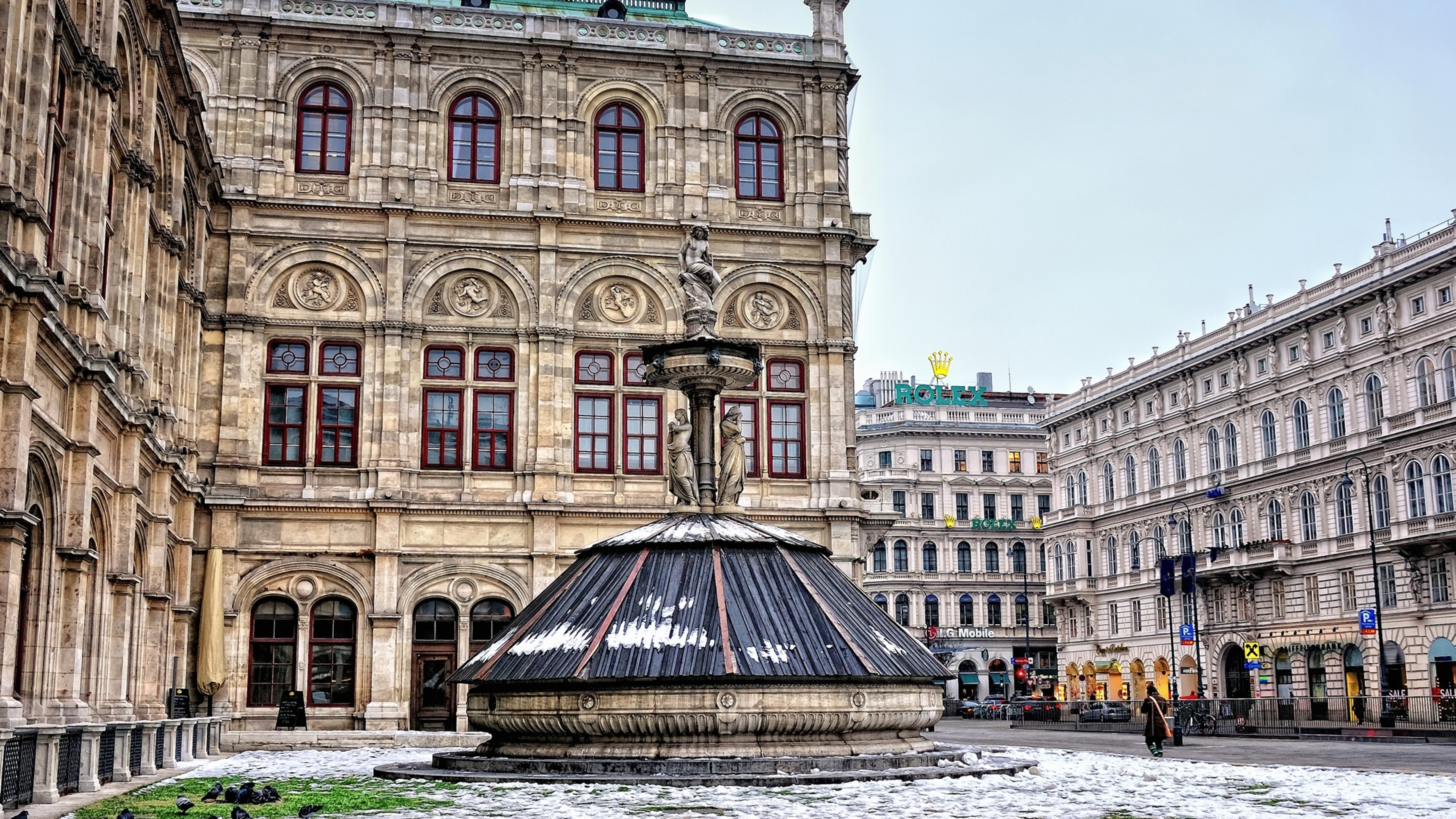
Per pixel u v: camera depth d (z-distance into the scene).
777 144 48.53
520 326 45.34
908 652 25.45
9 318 21.47
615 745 23.38
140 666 33.31
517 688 24.38
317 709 42.31
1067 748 42.34
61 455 25.06
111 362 26.59
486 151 46.50
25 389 21.38
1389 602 67.50
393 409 43.94
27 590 24.27
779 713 23.17
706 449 28.89
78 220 26.11
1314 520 73.69
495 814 18.05
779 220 47.91
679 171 47.31
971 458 118.44
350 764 29.67
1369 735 50.06
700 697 23.05
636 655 23.50
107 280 29.88
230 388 43.25
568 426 45.06
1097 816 18.23
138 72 31.80
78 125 26.02
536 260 45.84
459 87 46.59
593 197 46.81
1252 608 78.31
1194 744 45.47
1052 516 102.81
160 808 19.09
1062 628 101.81
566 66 47.12
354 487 43.62
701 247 29.48
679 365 28.45
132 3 30.08
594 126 47.41
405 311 44.72
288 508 42.81
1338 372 71.62
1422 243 66.00
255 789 21.00
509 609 43.88
